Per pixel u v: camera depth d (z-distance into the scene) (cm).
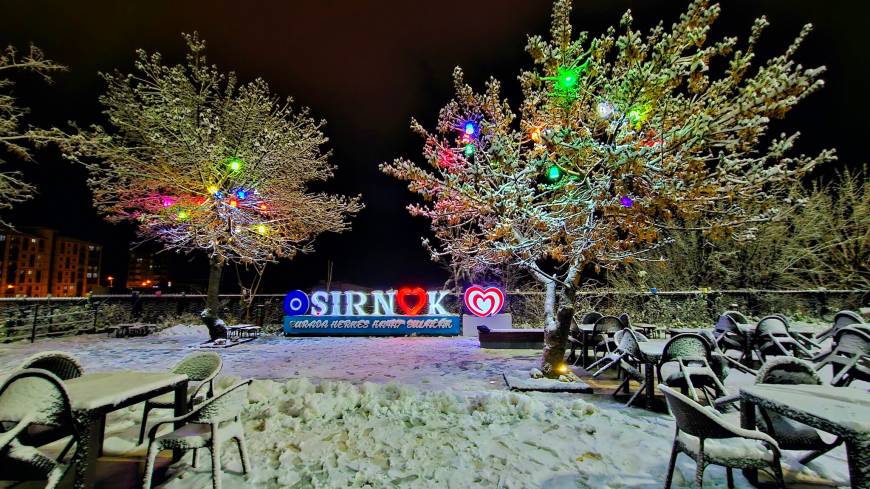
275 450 396
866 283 1474
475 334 1231
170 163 1117
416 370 771
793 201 525
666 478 316
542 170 609
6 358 881
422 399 534
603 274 1493
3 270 8319
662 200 503
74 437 287
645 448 397
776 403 288
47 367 339
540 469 358
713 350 532
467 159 665
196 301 1467
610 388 623
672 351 491
